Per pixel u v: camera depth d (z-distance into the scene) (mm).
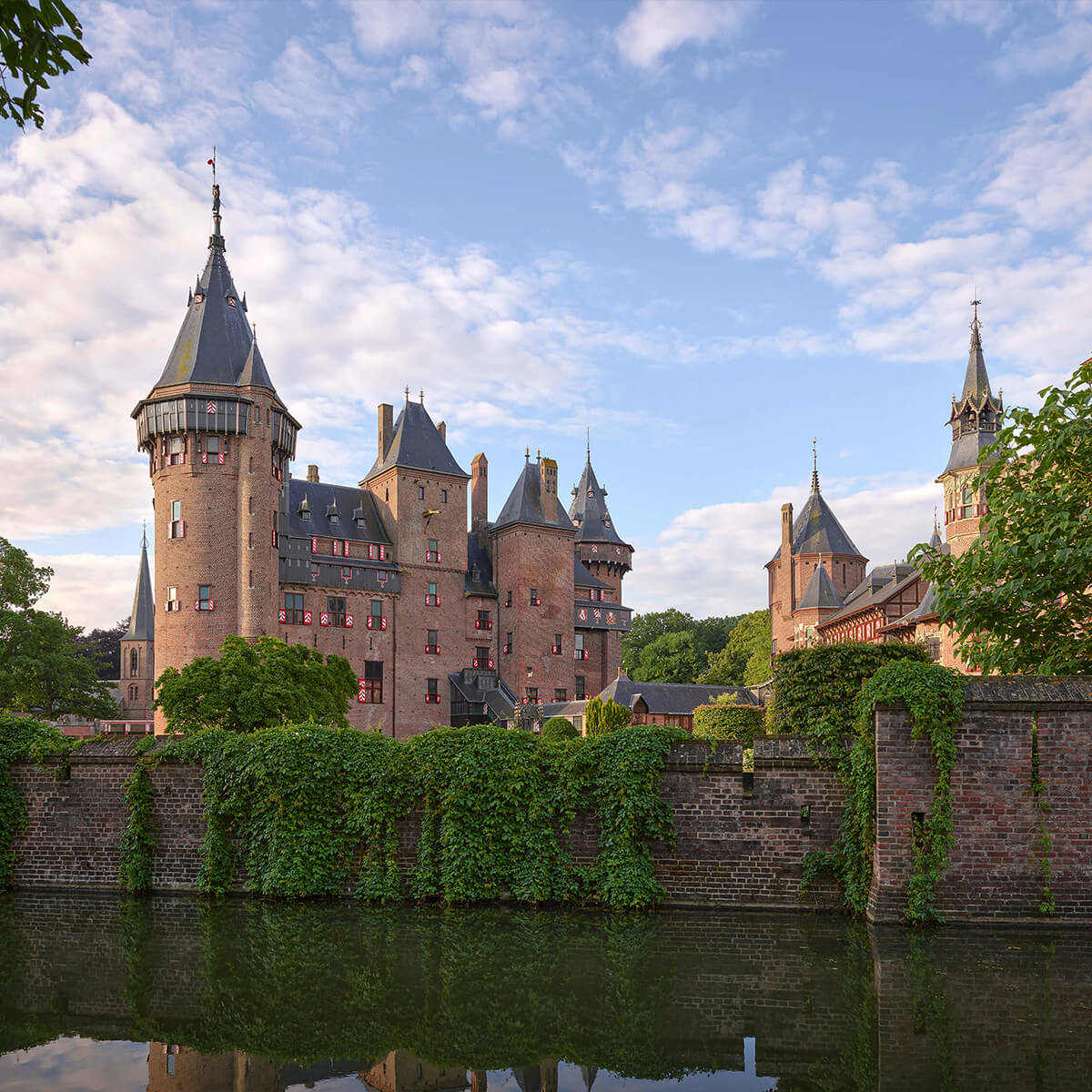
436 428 81062
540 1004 11117
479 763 16938
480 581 83125
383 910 16406
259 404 62344
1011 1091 8344
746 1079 8797
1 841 18906
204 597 60656
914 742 14594
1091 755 14102
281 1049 9773
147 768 18453
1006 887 14219
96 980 12211
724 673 108188
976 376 53500
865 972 12086
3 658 55594
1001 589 16984
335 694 37250
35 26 6707
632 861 16266
